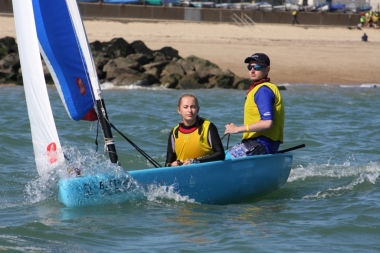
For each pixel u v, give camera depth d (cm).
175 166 2225
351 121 4616
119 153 3186
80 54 2164
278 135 2445
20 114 4438
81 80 2178
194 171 2244
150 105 5447
